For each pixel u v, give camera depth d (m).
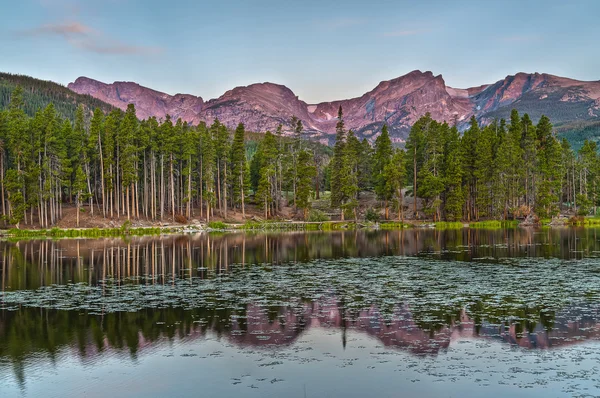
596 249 54.44
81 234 82.25
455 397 15.25
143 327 23.44
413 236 76.25
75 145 97.62
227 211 114.75
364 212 115.50
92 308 27.30
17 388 16.45
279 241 69.94
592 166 116.75
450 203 100.56
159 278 37.66
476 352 19.47
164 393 15.82
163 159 101.50
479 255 50.41
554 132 122.56
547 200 100.62
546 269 40.31
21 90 92.50
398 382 16.45
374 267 42.78
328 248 59.56
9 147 87.31
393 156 117.88
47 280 36.88
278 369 17.80
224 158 110.38
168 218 101.12
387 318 24.73
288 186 123.94
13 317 25.42
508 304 27.44
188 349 20.20
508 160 103.19
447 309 26.47
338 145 114.12
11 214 84.19
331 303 28.20
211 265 44.91
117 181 93.88
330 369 17.73
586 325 23.09
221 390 15.98
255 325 23.67
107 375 17.48
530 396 15.30
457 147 108.88
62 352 19.98
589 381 16.41
